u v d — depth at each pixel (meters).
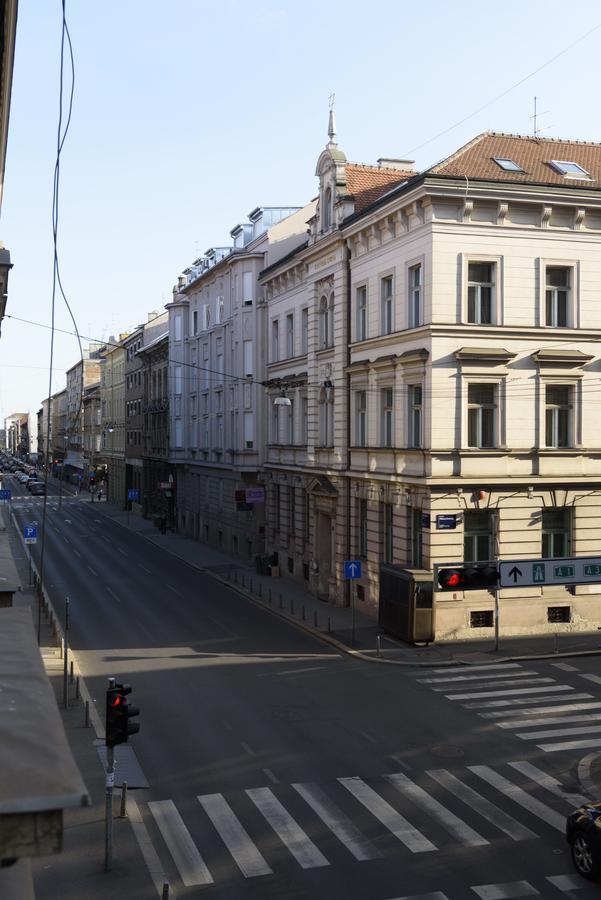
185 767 17.09
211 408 58.12
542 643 28.58
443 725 19.78
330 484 36.78
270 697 22.31
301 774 16.67
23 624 7.30
